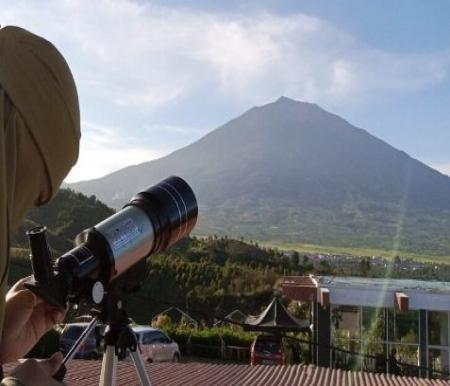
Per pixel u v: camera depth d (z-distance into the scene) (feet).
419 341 59.41
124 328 5.93
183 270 134.51
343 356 59.47
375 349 59.72
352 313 61.82
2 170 2.70
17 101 2.83
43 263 3.86
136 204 5.33
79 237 4.96
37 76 2.93
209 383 21.76
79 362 23.44
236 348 76.33
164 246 5.56
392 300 60.90
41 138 2.88
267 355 60.75
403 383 23.88
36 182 2.92
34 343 3.95
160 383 20.85
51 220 140.26
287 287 63.16
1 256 2.69
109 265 4.80
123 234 4.97
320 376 24.58
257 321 66.13
